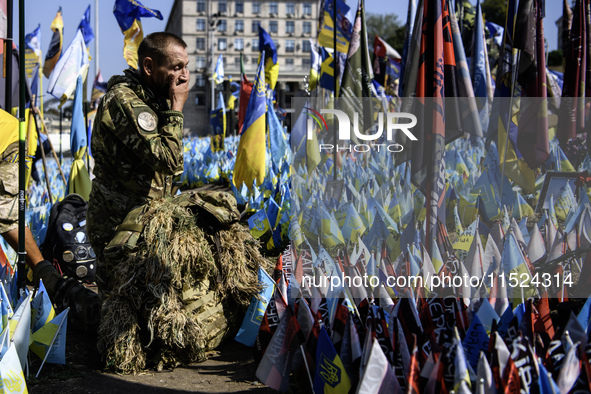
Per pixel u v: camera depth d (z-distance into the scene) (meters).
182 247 3.10
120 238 3.14
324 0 8.16
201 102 86.94
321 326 2.63
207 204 3.39
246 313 3.47
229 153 14.92
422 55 3.83
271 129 8.02
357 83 5.76
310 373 2.54
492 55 10.74
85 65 8.13
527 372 1.98
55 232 4.89
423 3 3.89
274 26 91.19
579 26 5.21
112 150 3.27
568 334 2.13
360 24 5.80
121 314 3.07
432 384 2.04
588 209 3.25
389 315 2.63
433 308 2.48
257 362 3.18
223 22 89.38
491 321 2.43
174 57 3.20
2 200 3.68
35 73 9.40
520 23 4.68
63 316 3.06
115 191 3.35
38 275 3.78
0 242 4.16
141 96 3.25
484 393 1.92
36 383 2.89
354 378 2.36
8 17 3.85
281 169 8.73
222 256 3.42
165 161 3.12
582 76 5.24
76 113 6.41
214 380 3.01
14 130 3.72
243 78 11.88
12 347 2.49
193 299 3.27
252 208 7.18
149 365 3.18
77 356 3.32
